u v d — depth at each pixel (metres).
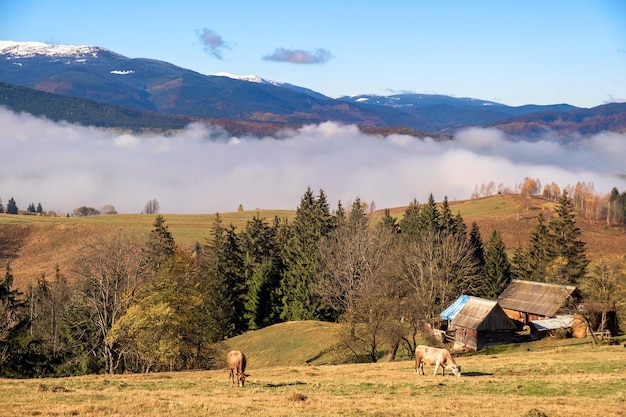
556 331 73.06
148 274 62.28
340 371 46.66
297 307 101.12
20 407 28.81
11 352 55.28
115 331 55.72
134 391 34.75
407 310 66.94
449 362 40.09
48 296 79.62
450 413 27.77
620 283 72.81
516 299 85.44
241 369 37.25
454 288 89.62
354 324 66.12
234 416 26.80
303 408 28.78
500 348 68.06
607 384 35.09
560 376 38.75
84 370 61.22
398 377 40.72
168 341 56.69
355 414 27.50
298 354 79.06
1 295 58.91
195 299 62.53
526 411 27.97
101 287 59.81
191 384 38.50
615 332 75.38
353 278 96.06
